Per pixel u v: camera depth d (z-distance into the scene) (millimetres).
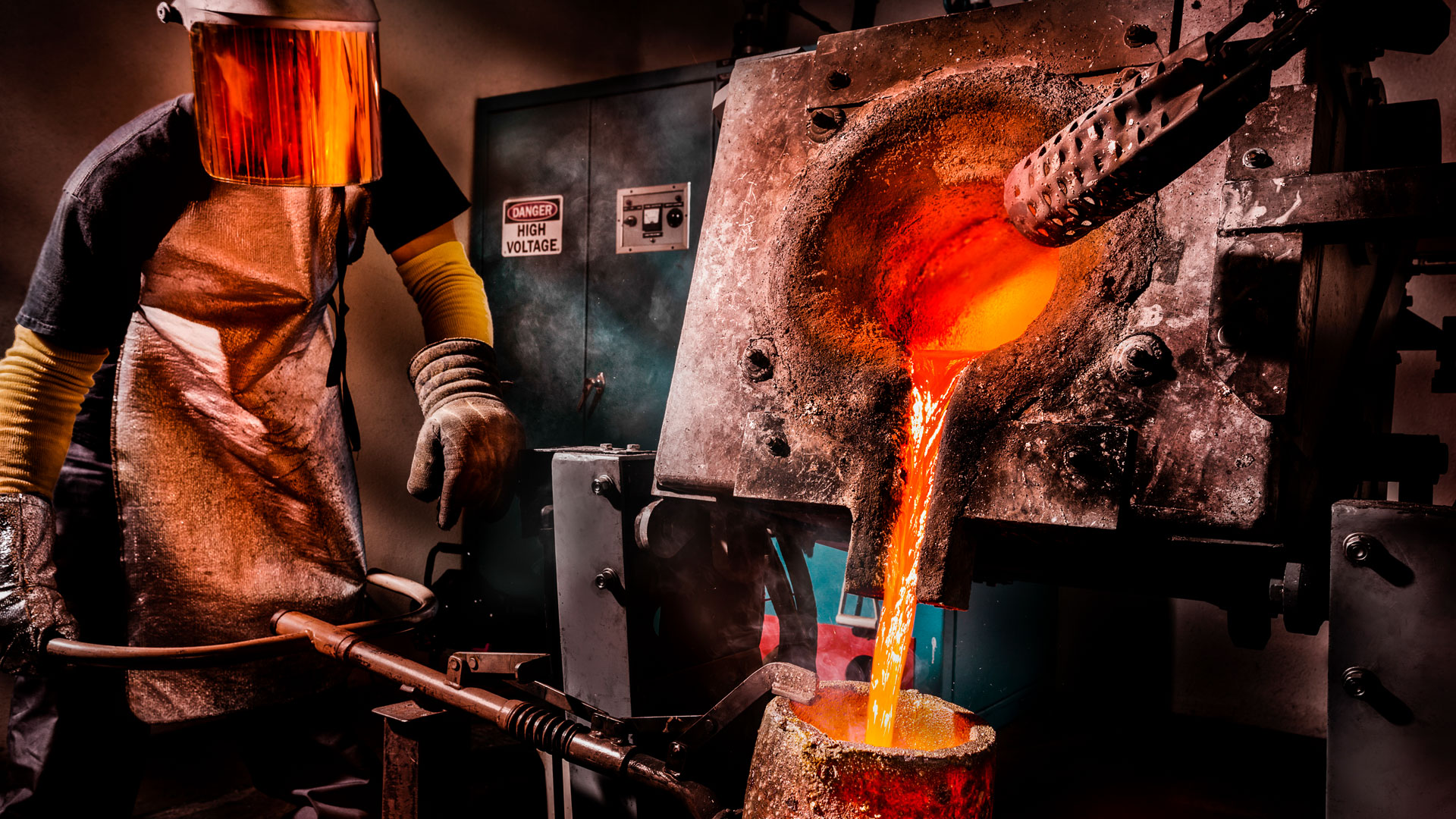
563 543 1089
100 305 1098
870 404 774
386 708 893
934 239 979
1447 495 1902
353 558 1397
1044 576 846
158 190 1112
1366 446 828
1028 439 695
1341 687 592
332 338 1425
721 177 962
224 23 875
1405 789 571
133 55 1876
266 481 1297
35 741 1126
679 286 2219
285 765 1363
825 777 580
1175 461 656
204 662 927
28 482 1075
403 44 2328
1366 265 884
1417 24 732
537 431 2422
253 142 934
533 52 2736
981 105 821
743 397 862
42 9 1724
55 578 1073
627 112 2289
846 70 922
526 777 1783
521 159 2451
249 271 1235
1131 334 695
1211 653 2176
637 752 796
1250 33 723
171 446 1217
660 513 963
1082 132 553
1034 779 1785
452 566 2527
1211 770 1847
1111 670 2301
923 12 2404
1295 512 686
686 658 1119
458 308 1418
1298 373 662
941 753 579
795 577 1154
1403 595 574
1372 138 943
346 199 1302
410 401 2436
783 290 860
